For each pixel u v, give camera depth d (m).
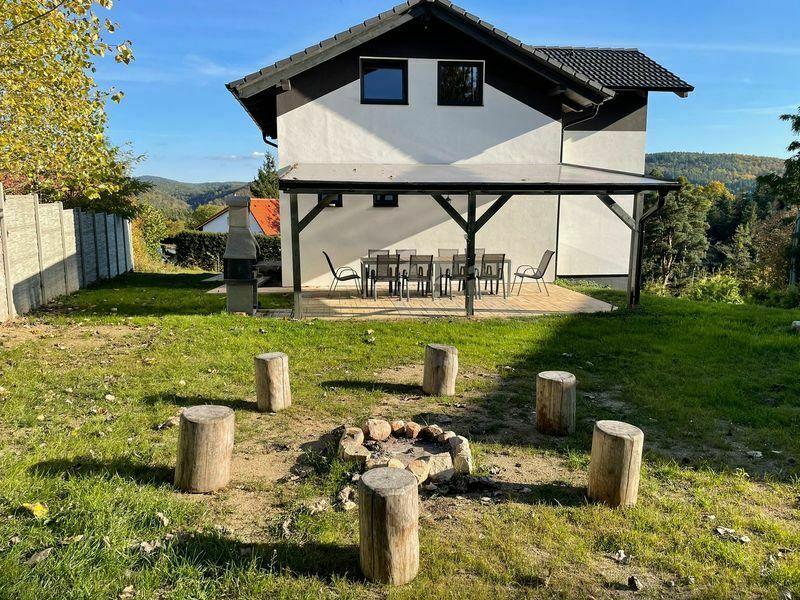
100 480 3.93
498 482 4.25
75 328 9.23
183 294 13.55
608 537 3.51
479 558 3.24
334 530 3.50
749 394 6.42
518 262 15.24
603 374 7.14
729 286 20.84
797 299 20.84
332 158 14.04
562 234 17.11
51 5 8.85
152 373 6.70
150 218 25.09
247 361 7.34
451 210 10.45
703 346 8.49
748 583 3.10
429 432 4.84
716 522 3.73
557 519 3.70
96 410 5.45
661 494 4.12
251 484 4.11
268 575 3.00
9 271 10.03
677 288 37.03
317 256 14.33
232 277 10.69
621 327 9.77
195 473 3.93
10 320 9.77
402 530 2.97
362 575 3.07
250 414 5.58
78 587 2.79
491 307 11.73
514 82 14.45
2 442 4.61
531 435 5.18
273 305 11.85
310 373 6.99
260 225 43.22
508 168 13.27
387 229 14.49
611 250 17.34
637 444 3.80
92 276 15.69
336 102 13.91
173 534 3.38
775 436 5.21
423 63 14.09
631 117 17.08
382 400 6.06
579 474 4.41
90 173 10.61
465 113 14.38
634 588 3.03
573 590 3.00
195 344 8.13
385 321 10.14
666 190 10.55
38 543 3.18
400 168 12.91
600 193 10.82
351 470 4.29
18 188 15.19
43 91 9.51
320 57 13.16
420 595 2.92
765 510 3.93
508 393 6.37
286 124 13.79
